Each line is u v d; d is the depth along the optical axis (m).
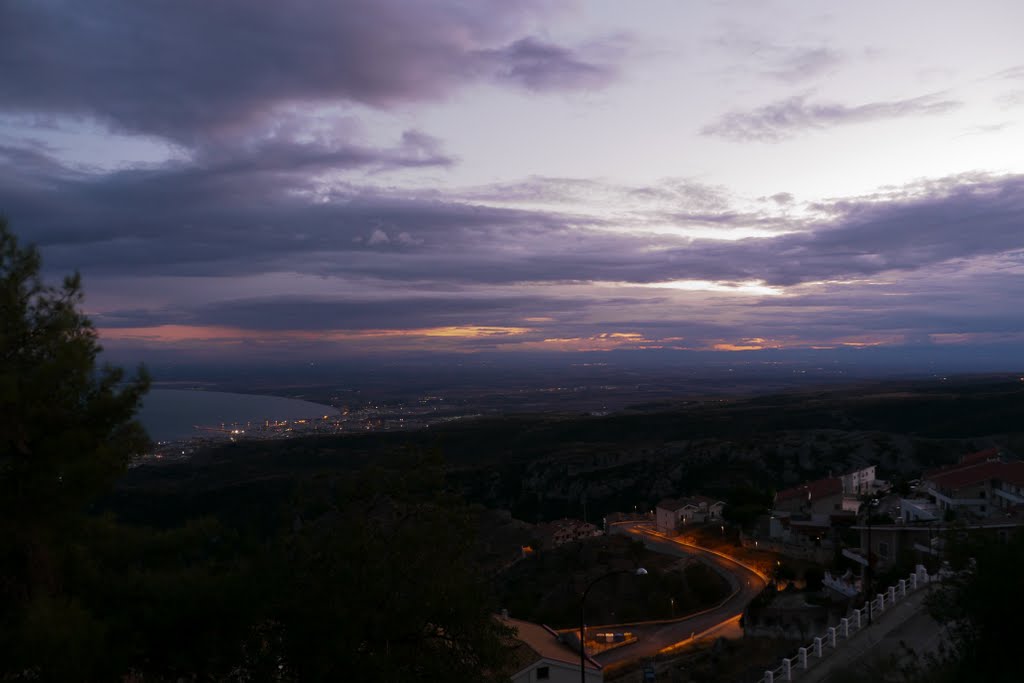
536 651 32.38
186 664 13.49
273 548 15.55
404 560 15.98
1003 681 18.06
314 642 14.46
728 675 35.41
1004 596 19.02
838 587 48.53
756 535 75.06
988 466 59.00
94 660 11.48
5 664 10.75
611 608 58.91
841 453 124.44
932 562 40.28
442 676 15.73
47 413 13.16
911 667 21.08
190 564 15.12
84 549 14.35
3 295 13.50
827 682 23.95
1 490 12.73
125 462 14.10
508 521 99.75
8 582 12.79
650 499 127.31
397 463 18.06
